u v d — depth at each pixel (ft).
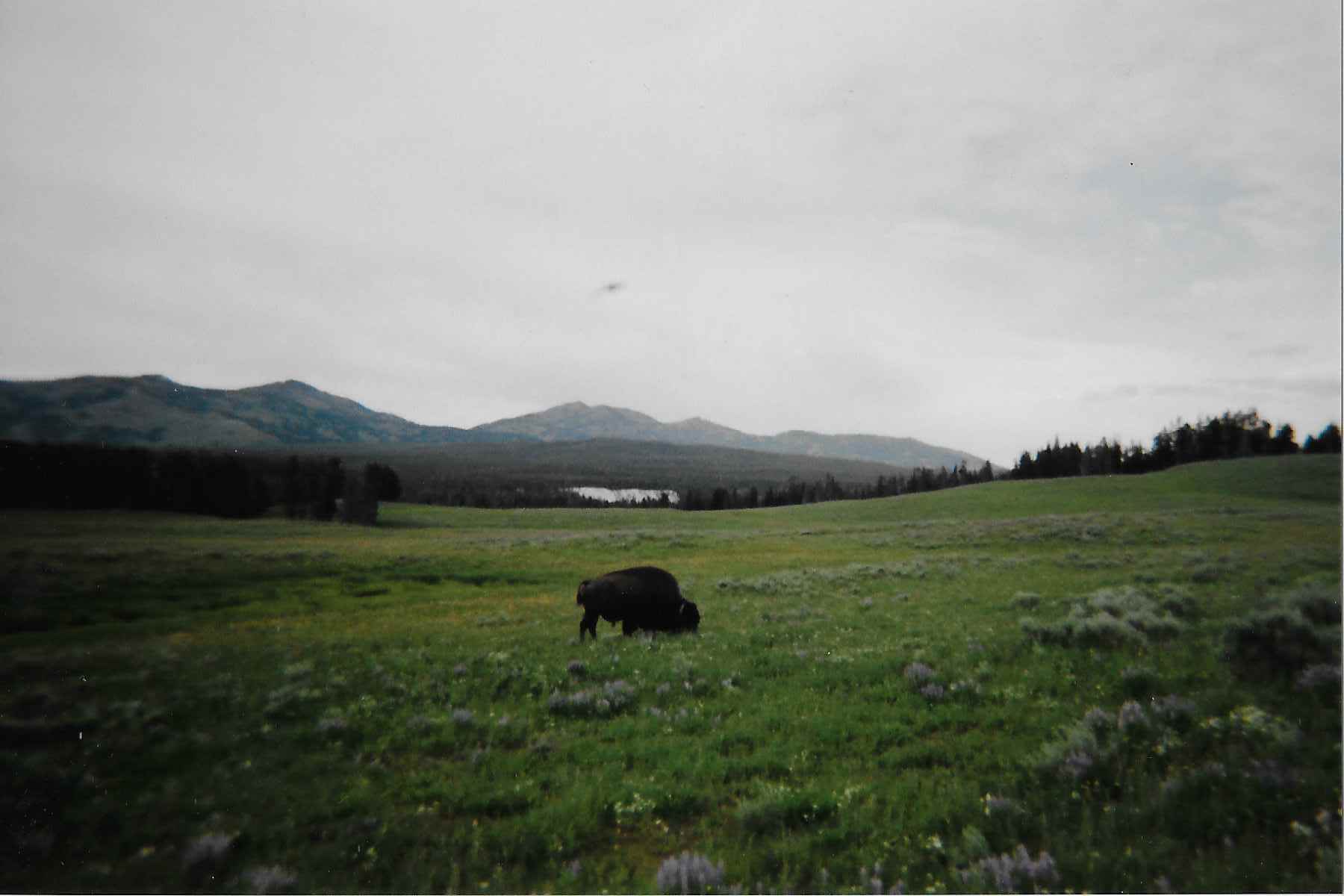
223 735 27.89
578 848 18.24
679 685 33.19
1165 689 24.43
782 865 16.55
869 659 35.53
